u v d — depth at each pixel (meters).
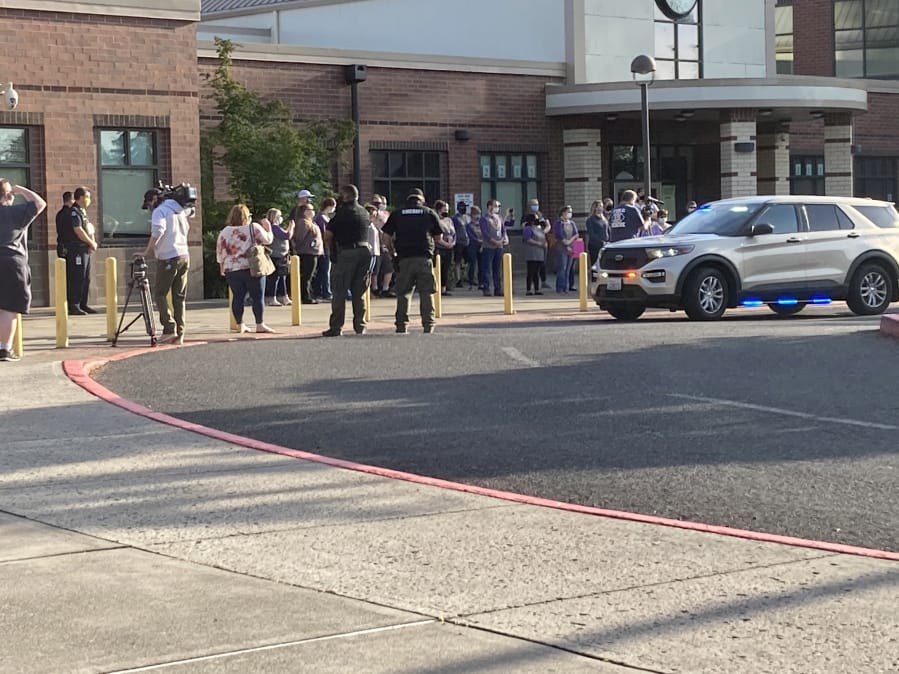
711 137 36.84
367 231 17.27
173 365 13.98
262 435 10.09
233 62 28.22
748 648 5.21
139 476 8.52
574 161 33.41
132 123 24.42
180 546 6.83
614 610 5.71
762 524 7.30
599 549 6.71
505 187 32.75
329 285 24.50
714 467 8.77
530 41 34.44
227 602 5.84
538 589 6.03
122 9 24.16
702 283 19.67
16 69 23.17
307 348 15.43
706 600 5.83
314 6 37.19
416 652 5.16
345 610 5.73
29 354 15.04
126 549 6.77
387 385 12.38
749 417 10.56
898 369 13.06
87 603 5.82
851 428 10.08
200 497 7.93
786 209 20.55
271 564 6.48
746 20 37.72
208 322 19.97
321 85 29.52
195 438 9.78
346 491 8.07
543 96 33.16
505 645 5.25
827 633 5.38
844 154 35.62
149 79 24.59
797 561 6.46
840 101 33.47
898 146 40.75
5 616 5.63
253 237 17.73
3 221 14.02
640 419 10.53
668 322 19.22
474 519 7.38
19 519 7.39
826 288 20.61
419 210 17.47
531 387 12.16
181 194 16.31
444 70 31.38
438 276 21.41
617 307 20.25
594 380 12.53
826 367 13.24
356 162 29.77
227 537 7.02
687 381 12.41
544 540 6.91
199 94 27.25
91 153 24.02
